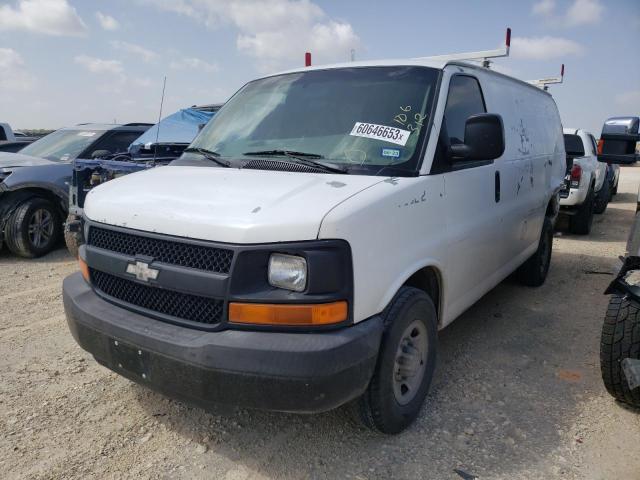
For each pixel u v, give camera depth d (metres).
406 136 3.37
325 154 3.37
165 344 2.61
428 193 3.25
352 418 3.13
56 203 7.54
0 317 5.03
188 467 2.91
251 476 2.84
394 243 2.91
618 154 4.69
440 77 3.68
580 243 9.11
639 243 3.52
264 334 2.51
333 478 2.83
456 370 4.07
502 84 4.87
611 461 2.99
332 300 2.53
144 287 2.87
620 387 3.44
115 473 2.85
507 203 4.63
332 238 2.53
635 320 3.36
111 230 3.00
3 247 7.93
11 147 10.53
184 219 2.69
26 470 2.85
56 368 4.00
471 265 3.93
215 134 4.05
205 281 2.57
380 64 3.91
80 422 3.30
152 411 3.44
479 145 3.37
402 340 3.09
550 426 3.33
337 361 2.48
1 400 3.53
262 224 2.51
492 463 2.96
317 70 4.11
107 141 8.50
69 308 3.12
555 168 6.50
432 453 3.04
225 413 2.61
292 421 3.33
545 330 4.92
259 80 4.41
